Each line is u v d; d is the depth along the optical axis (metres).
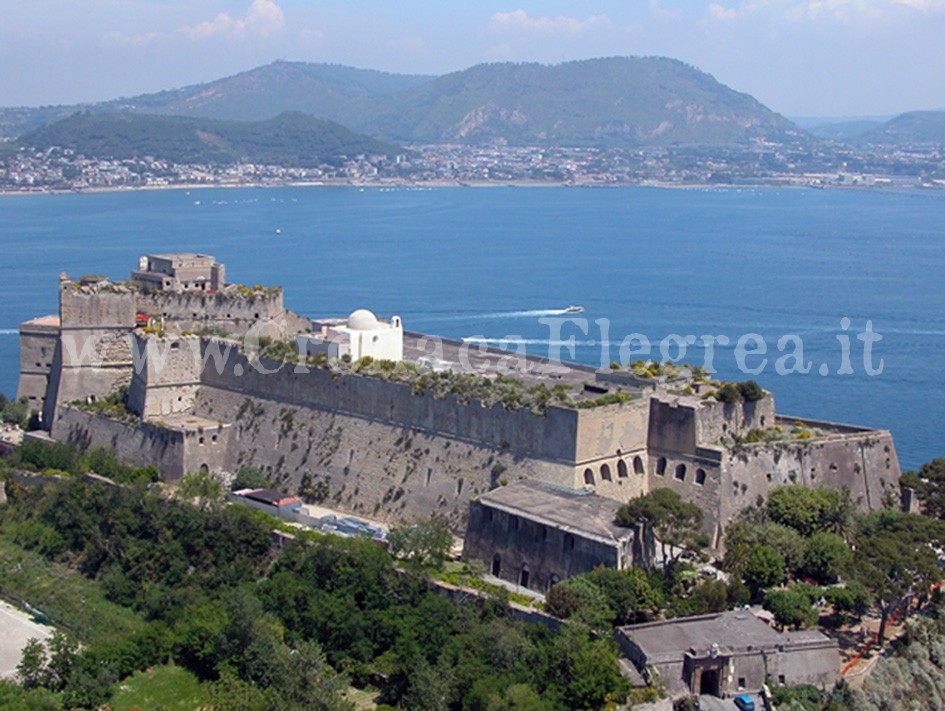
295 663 136.75
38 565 175.75
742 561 144.12
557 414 157.12
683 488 160.38
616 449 160.62
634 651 124.88
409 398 174.62
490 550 151.75
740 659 123.38
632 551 141.62
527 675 128.12
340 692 136.00
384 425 177.88
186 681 143.50
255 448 192.62
